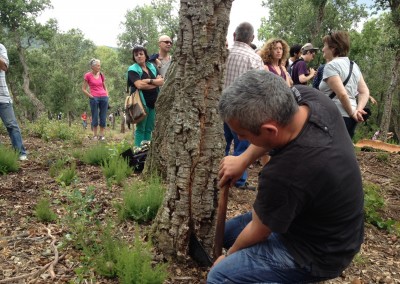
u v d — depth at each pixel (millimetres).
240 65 4582
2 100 5559
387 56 31953
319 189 1670
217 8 2736
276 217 1715
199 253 2924
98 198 4219
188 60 2771
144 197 3707
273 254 1930
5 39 35844
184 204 2873
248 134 1707
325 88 4520
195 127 2791
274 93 1612
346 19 28844
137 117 5930
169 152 2924
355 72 4449
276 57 5391
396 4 15281
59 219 3668
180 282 2777
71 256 3051
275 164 1684
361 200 1833
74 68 51375
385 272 3340
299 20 29016
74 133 8938
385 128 15539
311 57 6930
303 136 1703
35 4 35250
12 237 3326
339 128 1822
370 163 7227
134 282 2604
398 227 4160
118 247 2850
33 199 4207
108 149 5961
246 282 1950
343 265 1881
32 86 44469
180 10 2783
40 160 5863
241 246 1971
